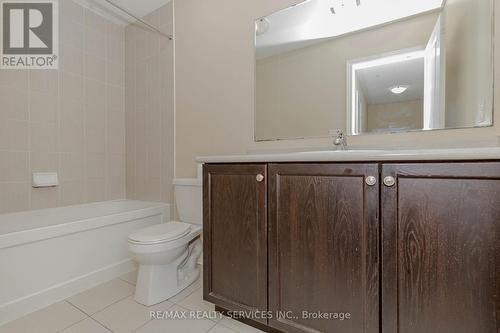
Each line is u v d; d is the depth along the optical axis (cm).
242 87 177
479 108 111
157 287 147
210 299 127
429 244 78
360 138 138
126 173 259
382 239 85
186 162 211
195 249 183
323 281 95
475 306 72
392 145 129
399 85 129
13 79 191
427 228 78
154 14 233
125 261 190
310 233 98
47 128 207
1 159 184
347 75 143
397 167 82
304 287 99
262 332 119
